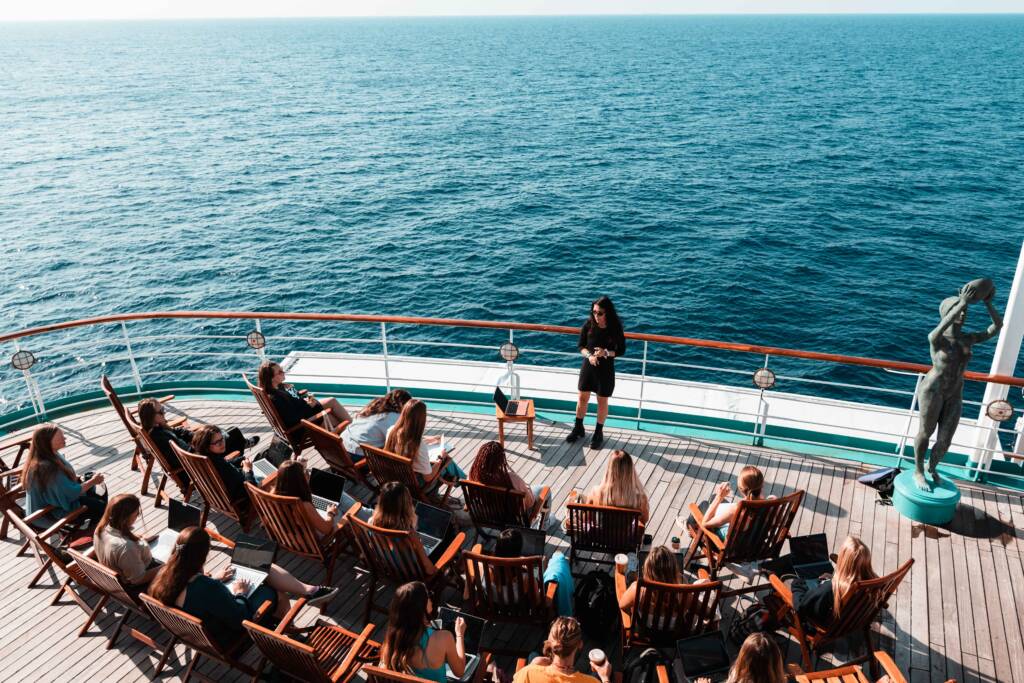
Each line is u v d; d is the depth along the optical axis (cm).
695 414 866
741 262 2541
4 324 2292
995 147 4659
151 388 942
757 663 354
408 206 3484
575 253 2703
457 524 608
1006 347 679
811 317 2094
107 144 5644
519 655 484
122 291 2508
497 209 3366
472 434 804
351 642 459
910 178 3816
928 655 504
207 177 4316
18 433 812
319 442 629
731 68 12188
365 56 18362
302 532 518
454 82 10575
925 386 609
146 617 509
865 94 7944
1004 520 648
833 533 630
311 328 2128
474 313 2205
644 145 5016
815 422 822
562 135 5541
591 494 546
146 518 644
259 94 9388
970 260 2539
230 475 571
